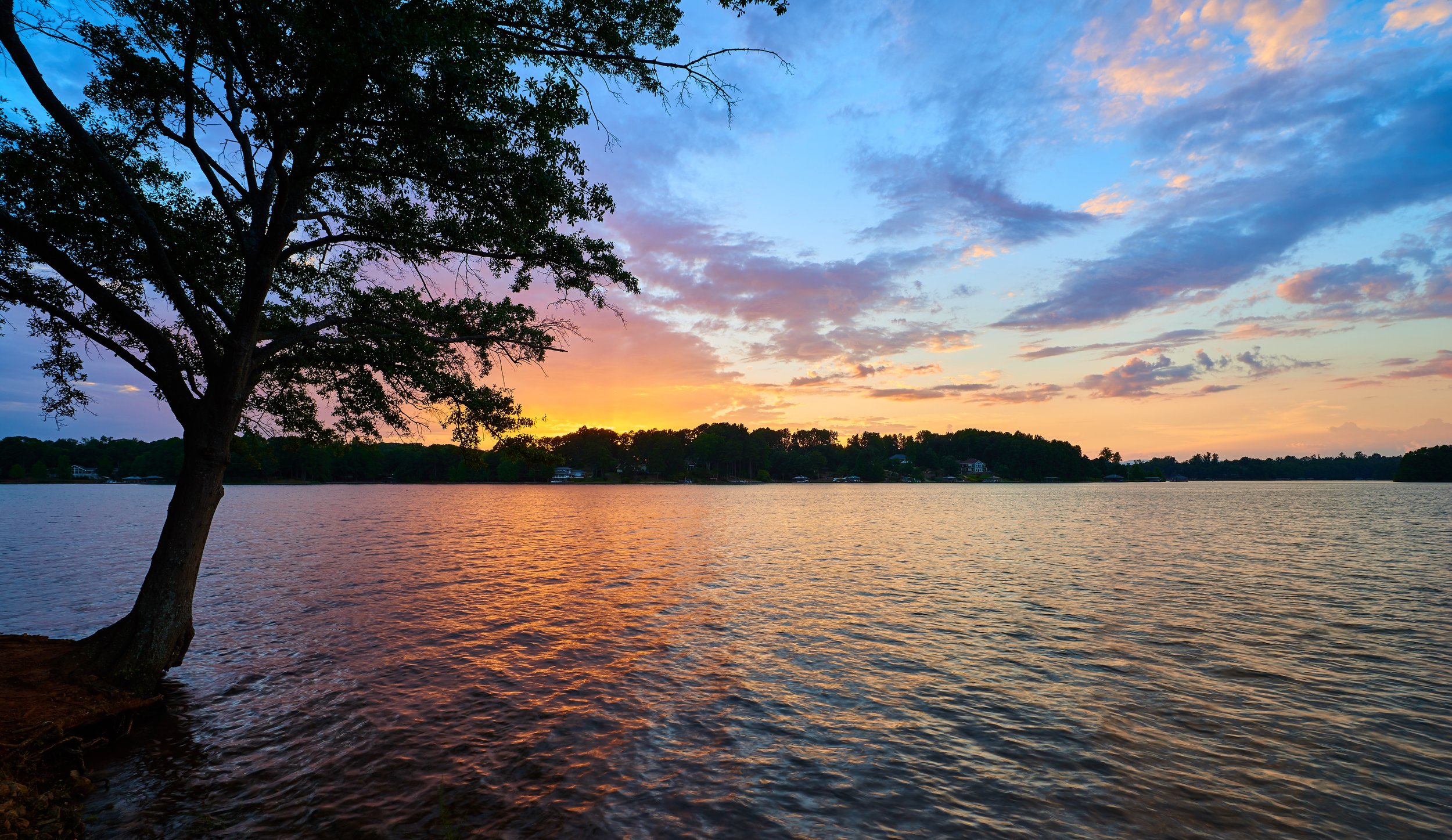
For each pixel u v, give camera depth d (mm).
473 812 7660
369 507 78750
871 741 9922
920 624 17641
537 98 10227
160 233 11523
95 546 35531
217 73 10086
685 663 13961
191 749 9383
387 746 9562
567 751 9445
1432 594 22062
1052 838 7242
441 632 16438
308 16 8547
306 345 12711
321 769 8797
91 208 10852
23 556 31234
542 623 17609
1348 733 10227
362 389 13609
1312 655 14555
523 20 10117
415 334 12055
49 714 8797
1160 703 11594
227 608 19250
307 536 41781
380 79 8633
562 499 116250
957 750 9602
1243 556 32906
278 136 10117
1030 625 17578
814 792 8289
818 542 40500
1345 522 55750
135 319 10453
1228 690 12266
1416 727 10453
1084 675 13227
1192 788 8453
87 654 10375
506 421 13719
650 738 9945
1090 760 9281
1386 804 8031
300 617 18141
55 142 10773
